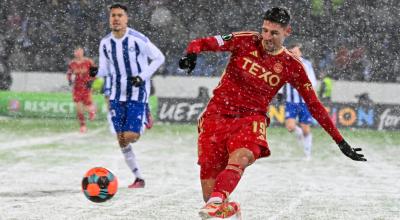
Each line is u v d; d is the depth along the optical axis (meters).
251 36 7.79
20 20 34.34
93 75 13.57
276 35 7.54
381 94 32.53
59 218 9.44
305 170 16.92
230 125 7.73
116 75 13.46
